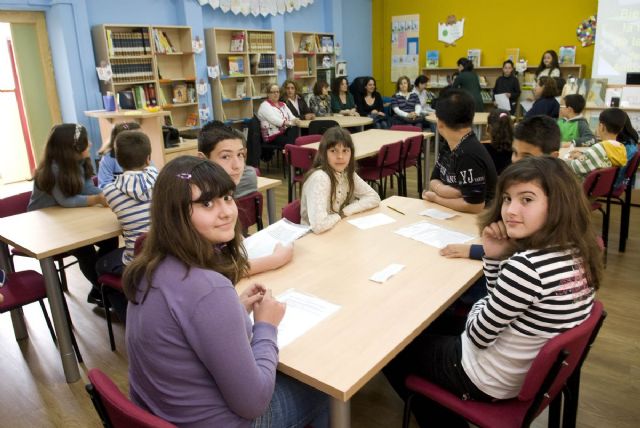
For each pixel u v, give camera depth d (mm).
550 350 1171
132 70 5859
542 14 7695
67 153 2822
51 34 5535
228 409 1093
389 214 2457
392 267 1800
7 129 6258
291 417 1344
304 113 7371
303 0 7918
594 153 3420
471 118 2467
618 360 2480
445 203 2547
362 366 1219
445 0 8648
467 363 1396
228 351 1014
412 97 7883
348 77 9281
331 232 2213
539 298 1208
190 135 6285
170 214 1063
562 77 7570
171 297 1021
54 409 2256
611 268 3549
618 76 6281
